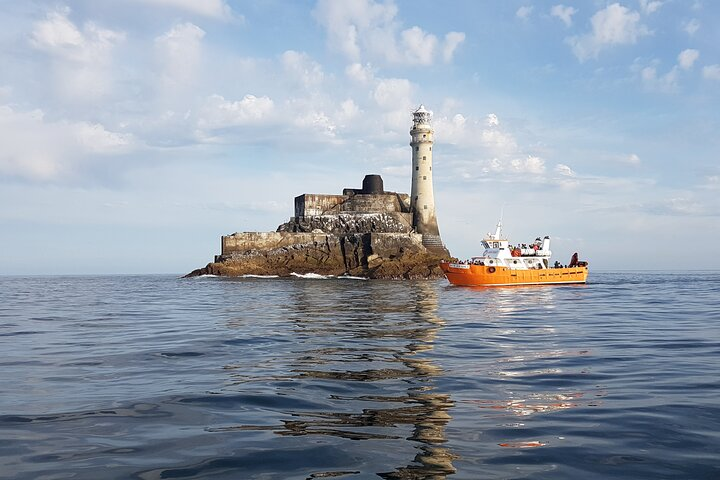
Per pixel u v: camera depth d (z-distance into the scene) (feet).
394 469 17.52
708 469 17.44
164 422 22.93
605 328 59.00
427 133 273.54
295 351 42.42
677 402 25.96
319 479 16.70
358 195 282.56
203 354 40.98
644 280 247.70
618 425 22.24
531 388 29.27
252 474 17.12
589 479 16.69
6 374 33.45
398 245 252.83
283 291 144.05
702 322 65.21
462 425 22.36
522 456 18.70
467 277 159.43
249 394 27.76
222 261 250.37
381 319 69.21
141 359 38.86
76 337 52.06
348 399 26.84
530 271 165.58
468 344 46.42
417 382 30.76
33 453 19.06
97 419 23.36
